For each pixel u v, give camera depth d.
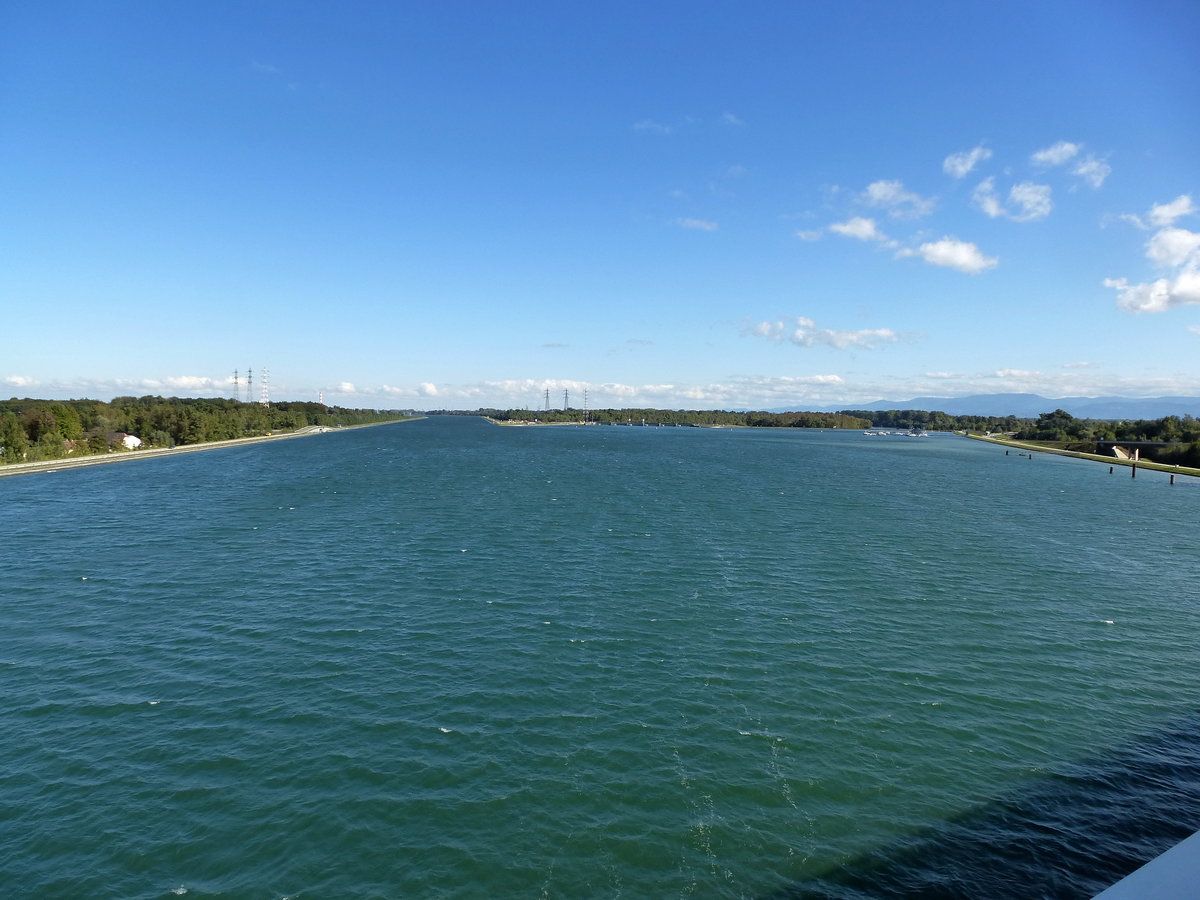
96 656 33.22
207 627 37.12
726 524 67.75
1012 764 24.67
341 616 38.81
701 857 19.84
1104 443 196.88
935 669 32.50
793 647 34.81
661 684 30.42
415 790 22.75
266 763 24.19
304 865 19.44
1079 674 32.22
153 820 21.20
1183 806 22.42
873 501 88.38
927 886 18.83
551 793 22.62
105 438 151.12
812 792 22.88
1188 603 43.41
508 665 32.25
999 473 136.88
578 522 67.62
